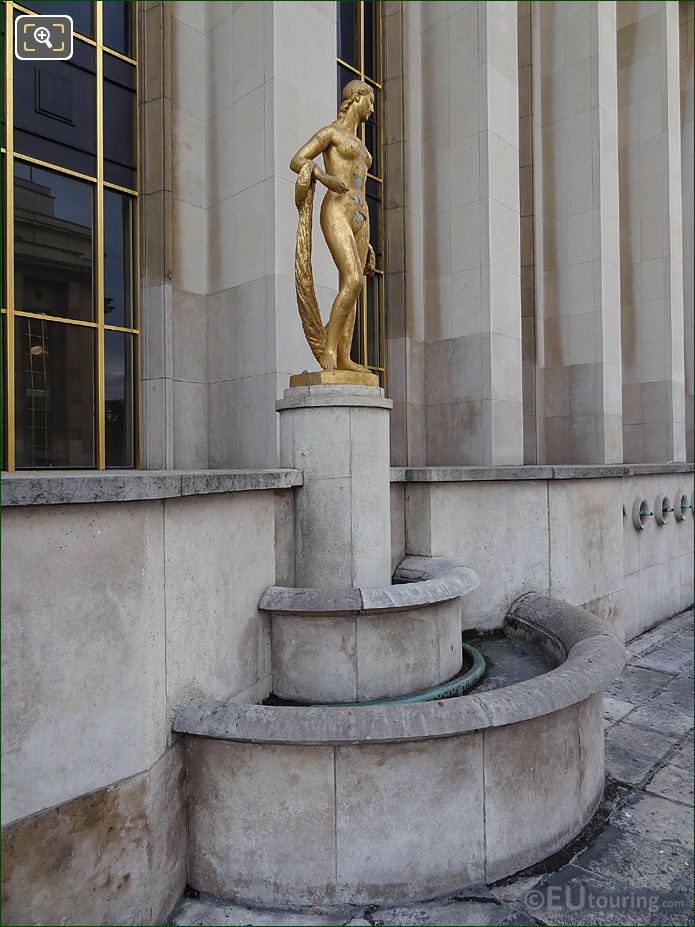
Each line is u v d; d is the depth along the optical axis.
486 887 4.01
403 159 11.35
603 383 13.35
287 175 7.81
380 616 5.00
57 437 8.05
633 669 8.52
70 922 3.14
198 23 8.77
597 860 4.30
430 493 6.96
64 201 8.20
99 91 8.45
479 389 10.76
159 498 3.61
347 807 3.85
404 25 11.45
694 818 4.82
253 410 7.92
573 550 8.19
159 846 3.67
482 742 4.07
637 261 16.42
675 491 11.88
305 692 4.92
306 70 8.07
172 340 8.41
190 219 8.63
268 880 3.86
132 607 3.51
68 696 3.16
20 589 2.97
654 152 16.14
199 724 3.82
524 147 13.94
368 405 5.34
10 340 7.64
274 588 5.01
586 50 13.57
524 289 13.84
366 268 5.74
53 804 3.09
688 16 18.69
